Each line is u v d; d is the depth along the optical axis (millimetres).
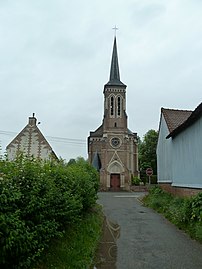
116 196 31000
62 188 8008
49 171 7559
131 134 51938
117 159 48469
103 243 9055
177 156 17656
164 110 23250
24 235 4559
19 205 5117
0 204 4336
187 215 11148
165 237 9766
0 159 5637
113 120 49906
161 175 23672
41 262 5730
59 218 7145
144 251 8047
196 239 9234
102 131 52812
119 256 7578
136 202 23156
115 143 49062
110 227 11812
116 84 51344
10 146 28125
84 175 11828
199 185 13453
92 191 12789
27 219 5293
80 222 9922
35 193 5438
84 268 6340
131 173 49594
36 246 5176
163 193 20984
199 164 13484
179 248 8305
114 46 57156
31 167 5879
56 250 6660
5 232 4148
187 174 15469
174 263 6926
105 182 47062
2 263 4219
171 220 12859
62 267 6000
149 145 57562
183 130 16297
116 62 56188
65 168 10031
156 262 7023
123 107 50625
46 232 5867
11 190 4715
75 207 8258
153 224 12391
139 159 58438
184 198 14875
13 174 5293
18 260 4590
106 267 6684
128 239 9578
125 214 15656
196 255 7582
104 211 16953
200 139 13320
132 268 6594
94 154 52688
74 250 7211
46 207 6000
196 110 12516
